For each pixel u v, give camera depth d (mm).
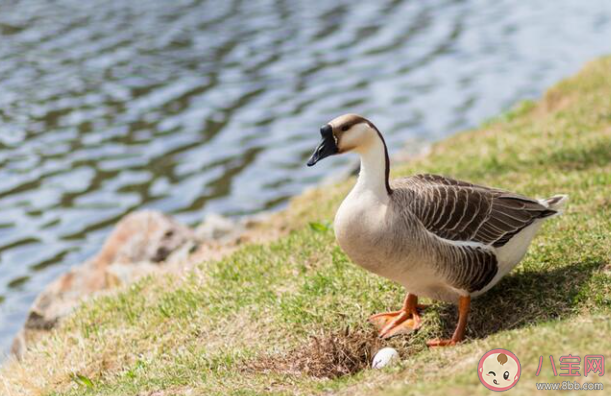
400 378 7648
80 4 39438
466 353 7715
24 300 17203
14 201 21812
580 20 38594
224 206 21859
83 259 19000
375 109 28125
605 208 11070
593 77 20047
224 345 9672
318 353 8875
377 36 35844
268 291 10539
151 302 11242
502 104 28438
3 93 28781
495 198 9039
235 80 30391
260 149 25125
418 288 8852
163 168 23906
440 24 37969
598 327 7453
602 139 14945
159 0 40438
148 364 9594
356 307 9719
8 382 10219
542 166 14266
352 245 8539
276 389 8133
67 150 24812
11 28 35562
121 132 26109
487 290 9258
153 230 16016
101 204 21797
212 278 11391
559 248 9930
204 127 26594
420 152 19891
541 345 7258
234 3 40125
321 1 40781
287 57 32812
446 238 8594
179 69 31344
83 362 10062
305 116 27391
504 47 34750
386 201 8484
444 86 30234
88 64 31641
